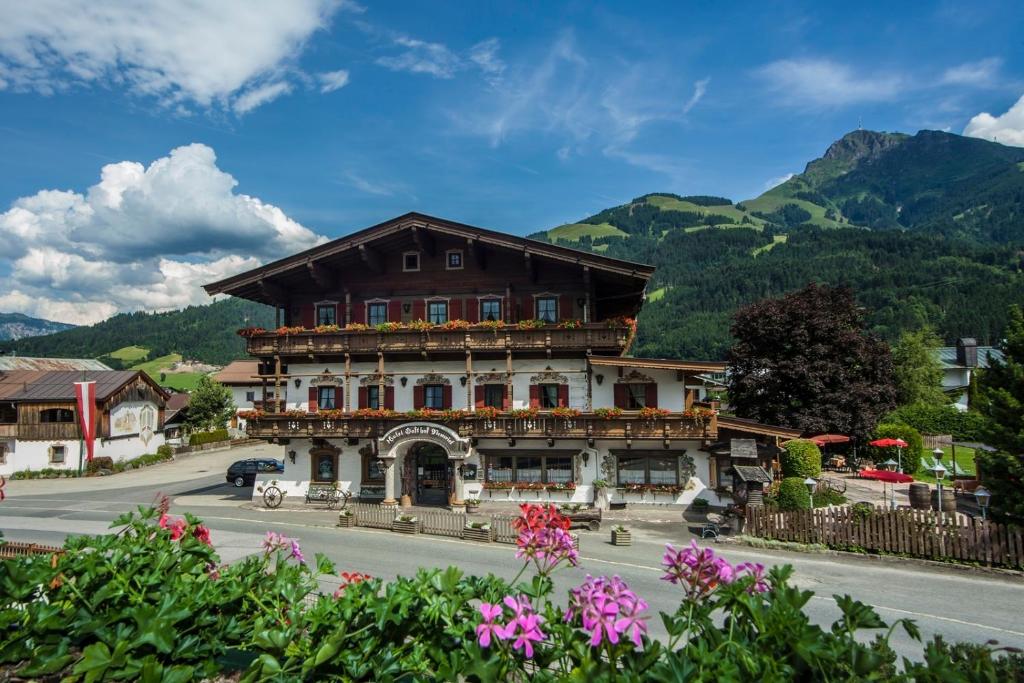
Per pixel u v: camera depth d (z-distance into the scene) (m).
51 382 48.03
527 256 29.12
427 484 30.78
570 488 28.23
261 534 23.12
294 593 5.49
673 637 4.89
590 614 4.27
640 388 28.72
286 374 31.64
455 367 30.09
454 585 5.07
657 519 25.94
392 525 23.88
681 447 27.91
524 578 16.83
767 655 4.10
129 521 6.62
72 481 41.94
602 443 28.42
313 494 30.36
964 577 16.92
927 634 12.84
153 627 4.83
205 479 41.97
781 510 22.05
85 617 5.28
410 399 30.38
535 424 27.95
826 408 34.06
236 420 71.38
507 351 28.86
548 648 4.66
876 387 35.97
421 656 4.77
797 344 35.50
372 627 4.89
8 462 44.25
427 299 31.27
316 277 30.95
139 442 50.91
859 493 30.02
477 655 4.41
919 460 36.97
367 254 30.42
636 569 17.95
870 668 3.96
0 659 5.02
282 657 4.70
